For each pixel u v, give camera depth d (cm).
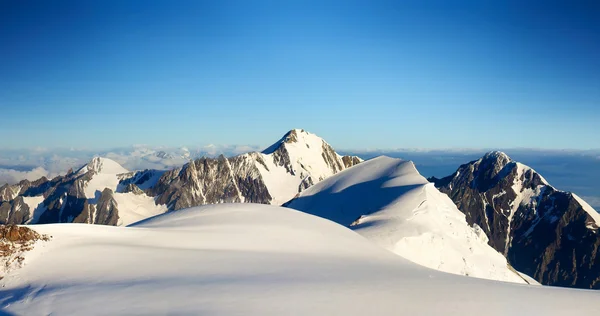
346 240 6462
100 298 3525
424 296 3912
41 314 3288
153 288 3750
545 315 3675
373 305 3600
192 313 3247
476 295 4053
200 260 4744
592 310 3847
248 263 4772
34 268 4206
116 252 4688
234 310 3325
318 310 3419
